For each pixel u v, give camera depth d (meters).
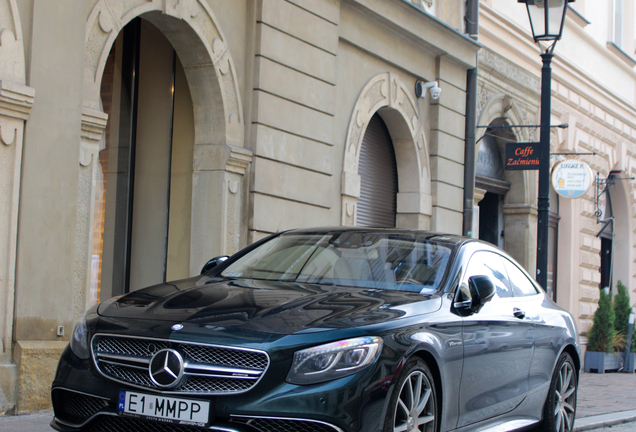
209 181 8.70
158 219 9.11
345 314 3.78
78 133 6.50
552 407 5.80
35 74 6.10
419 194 12.68
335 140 10.73
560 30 9.91
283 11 9.42
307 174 9.86
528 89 16.44
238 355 3.50
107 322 3.84
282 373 3.44
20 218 5.99
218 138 8.71
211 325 3.61
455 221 13.54
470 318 4.54
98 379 3.69
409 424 3.80
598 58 20.53
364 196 12.13
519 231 16.44
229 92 8.79
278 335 3.52
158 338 3.59
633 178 21.52
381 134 12.61
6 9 5.91
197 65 8.59
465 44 13.55
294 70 9.63
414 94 12.72
